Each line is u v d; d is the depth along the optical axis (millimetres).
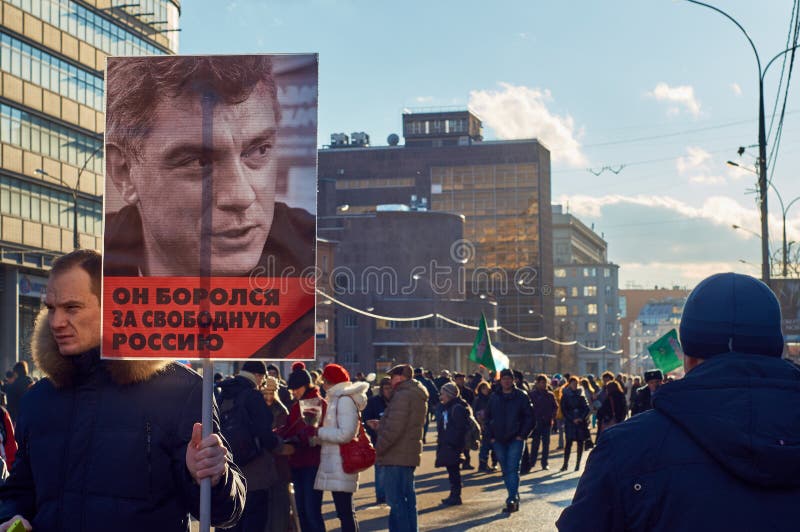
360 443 10859
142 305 4301
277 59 4406
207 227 4352
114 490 3908
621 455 3059
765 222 30484
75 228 37844
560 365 162625
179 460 3979
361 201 164250
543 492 18812
